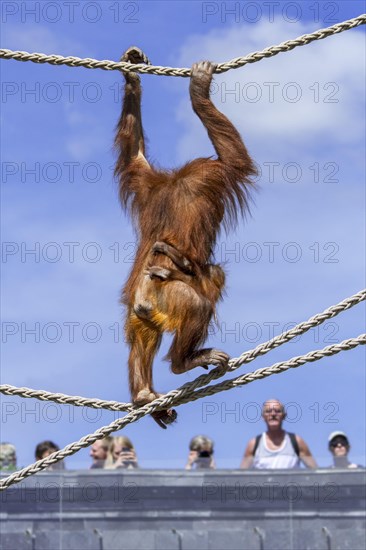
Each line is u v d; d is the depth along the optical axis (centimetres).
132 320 2466
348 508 3422
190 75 2555
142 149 2727
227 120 2597
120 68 2505
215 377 2377
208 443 3497
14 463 3409
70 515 3491
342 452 3447
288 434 3462
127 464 3516
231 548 3441
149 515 3478
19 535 3478
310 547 3416
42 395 2412
